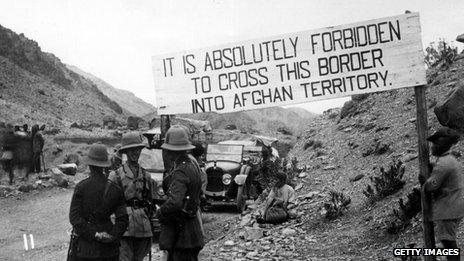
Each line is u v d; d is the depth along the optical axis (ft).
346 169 39.52
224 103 21.29
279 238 29.27
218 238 32.76
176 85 21.68
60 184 64.39
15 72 218.18
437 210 17.79
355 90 20.26
